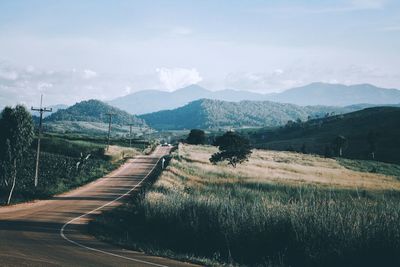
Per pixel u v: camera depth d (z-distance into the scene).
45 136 103.62
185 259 15.70
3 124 37.12
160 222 24.47
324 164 89.56
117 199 41.66
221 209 21.73
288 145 174.25
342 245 16.06
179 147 116.69
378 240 15.74
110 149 90.19
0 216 29.31
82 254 15.41
